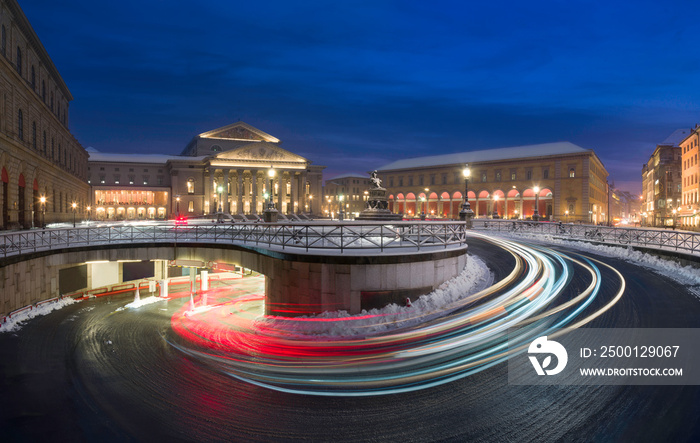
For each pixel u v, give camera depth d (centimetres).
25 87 3728
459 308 1203
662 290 1251
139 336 1516
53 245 2111
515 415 660
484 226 3919
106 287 2652
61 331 1606
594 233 2659
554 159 8181
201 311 1994
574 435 596
